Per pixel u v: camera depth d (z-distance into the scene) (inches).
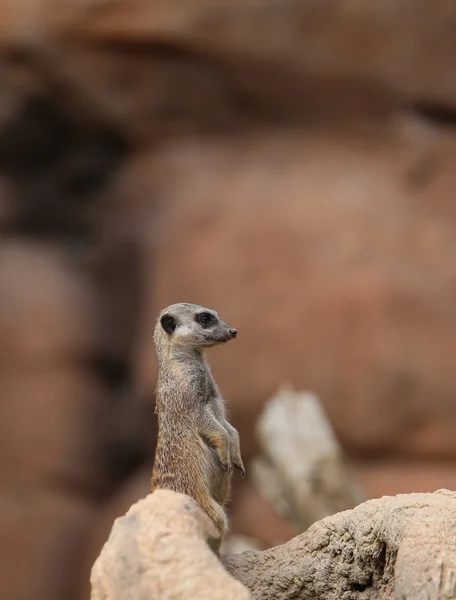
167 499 267.9
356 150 1126.4
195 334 372.5
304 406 698.2
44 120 1240.8
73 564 1136.8
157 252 1150.3
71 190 1282.0
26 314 1190.9
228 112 1176.2
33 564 1130.0
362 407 1010.1
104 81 1167.6
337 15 1096.2
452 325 1010.7
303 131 1156.5
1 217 1267.2
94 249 1246.3
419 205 1063.6
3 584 1122.7
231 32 1106.7
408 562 252.8
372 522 290.4
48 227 1283.2
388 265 1035.3
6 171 1285.7
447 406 998.4
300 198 1096.2
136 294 1188.5
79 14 1120.8
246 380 1046.4
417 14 1093.1
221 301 1078.4
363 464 1019.9
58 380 1180.5
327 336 1028.5
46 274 1219.9
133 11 1112.8
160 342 378.0
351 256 1047.6
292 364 1035.3
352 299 1027.3
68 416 1173.1
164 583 248.8
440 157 1076.5
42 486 1164.5
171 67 1151.0
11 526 1135.6
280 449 669.3
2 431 1161.4
